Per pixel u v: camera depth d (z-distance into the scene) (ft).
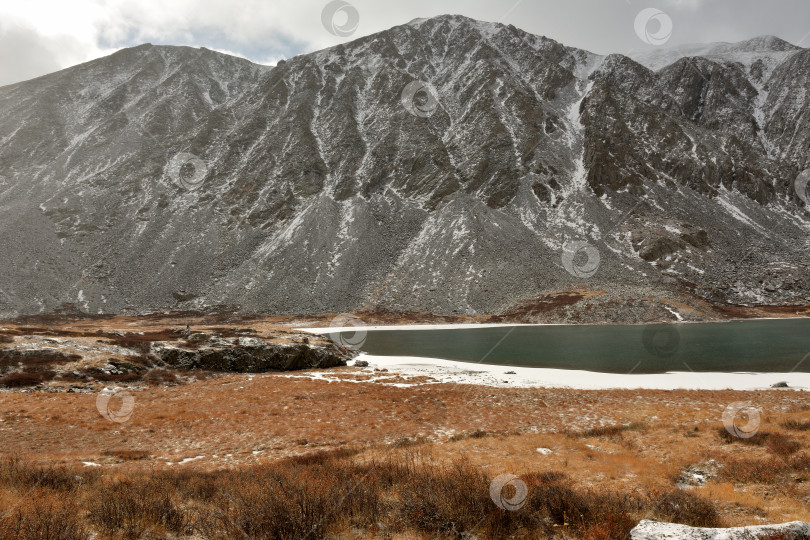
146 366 156.76
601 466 50.26
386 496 34.91
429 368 184.85
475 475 36.45
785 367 164.55
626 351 214.48
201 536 28.07
